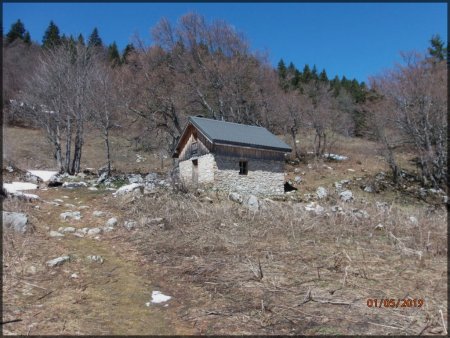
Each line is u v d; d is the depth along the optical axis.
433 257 9.02
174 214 11.70
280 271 7.57
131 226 10.59
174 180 17.11
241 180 19.59
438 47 36.31
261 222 11.55
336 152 35.03
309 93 41.16
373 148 34.19
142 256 8.52
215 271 7.53
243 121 32.91
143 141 32.53
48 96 25.58
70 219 11.35
